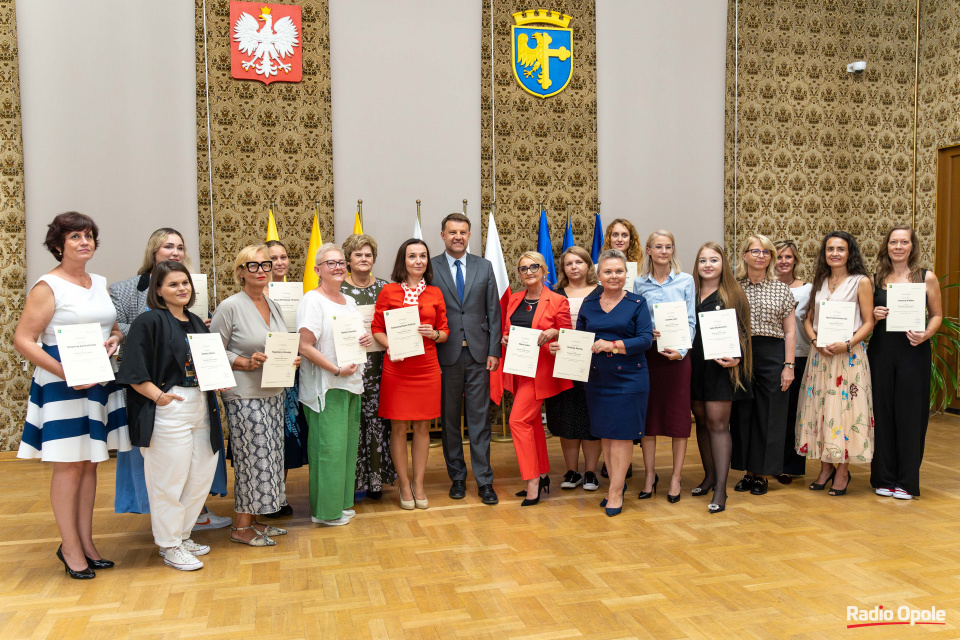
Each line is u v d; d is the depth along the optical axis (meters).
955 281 6.64
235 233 5.82
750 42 6.69
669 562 3.06
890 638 2.35
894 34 6.97
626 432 3.69
